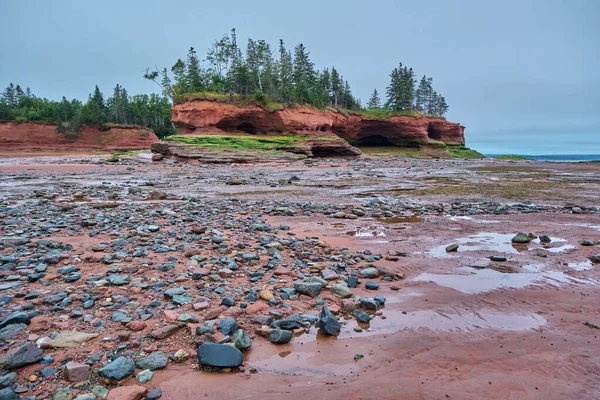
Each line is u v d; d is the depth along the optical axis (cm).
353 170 3828
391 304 549
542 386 350
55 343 389
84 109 9556
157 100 12056
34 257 689
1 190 1998
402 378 362
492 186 2380
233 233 966
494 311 527
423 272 698
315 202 1655
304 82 8325
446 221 1212
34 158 6188
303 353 408
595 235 1006
